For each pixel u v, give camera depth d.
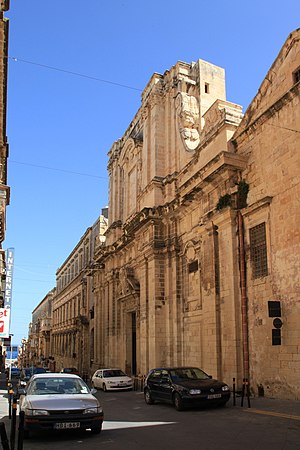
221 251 19.91
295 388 14.68
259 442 8.98
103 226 49.06
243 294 18.08
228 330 18.69
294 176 16.00
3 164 25.11
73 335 59.72
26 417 9.91
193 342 23.27
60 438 10.18
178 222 26.56
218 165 19.42
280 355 15.60
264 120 18.12
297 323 14.95
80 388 11.69
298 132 15.99
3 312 19.91
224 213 19.59
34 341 111.44
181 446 8.96
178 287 25.53
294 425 10.71
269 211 17.19
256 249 17.91
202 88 28.03
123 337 33.88
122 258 36.16
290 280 15.55
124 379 26.83
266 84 18.31
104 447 9.05
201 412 13.97
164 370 16.70
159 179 28.47
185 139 26.67
